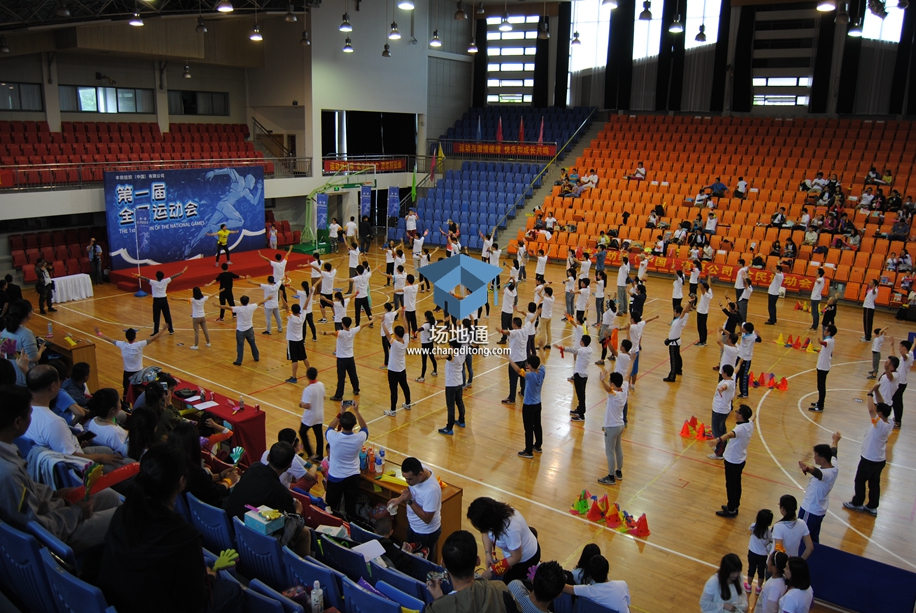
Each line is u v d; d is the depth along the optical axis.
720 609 6.25
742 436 9.21
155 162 22.84
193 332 17.11
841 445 11.91
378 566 5.88
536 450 11.41
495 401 13.48
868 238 22.61
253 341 14.98
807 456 11.45
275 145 30.17
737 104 30.66
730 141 28.95
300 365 14.95
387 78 31.28
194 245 24.30
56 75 23.62
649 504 9.84
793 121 28.77
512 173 31.36
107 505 4.75
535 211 28.52
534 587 4.90
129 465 5.13
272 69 28.73
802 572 6.02
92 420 6.66
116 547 3.30
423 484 7.04
